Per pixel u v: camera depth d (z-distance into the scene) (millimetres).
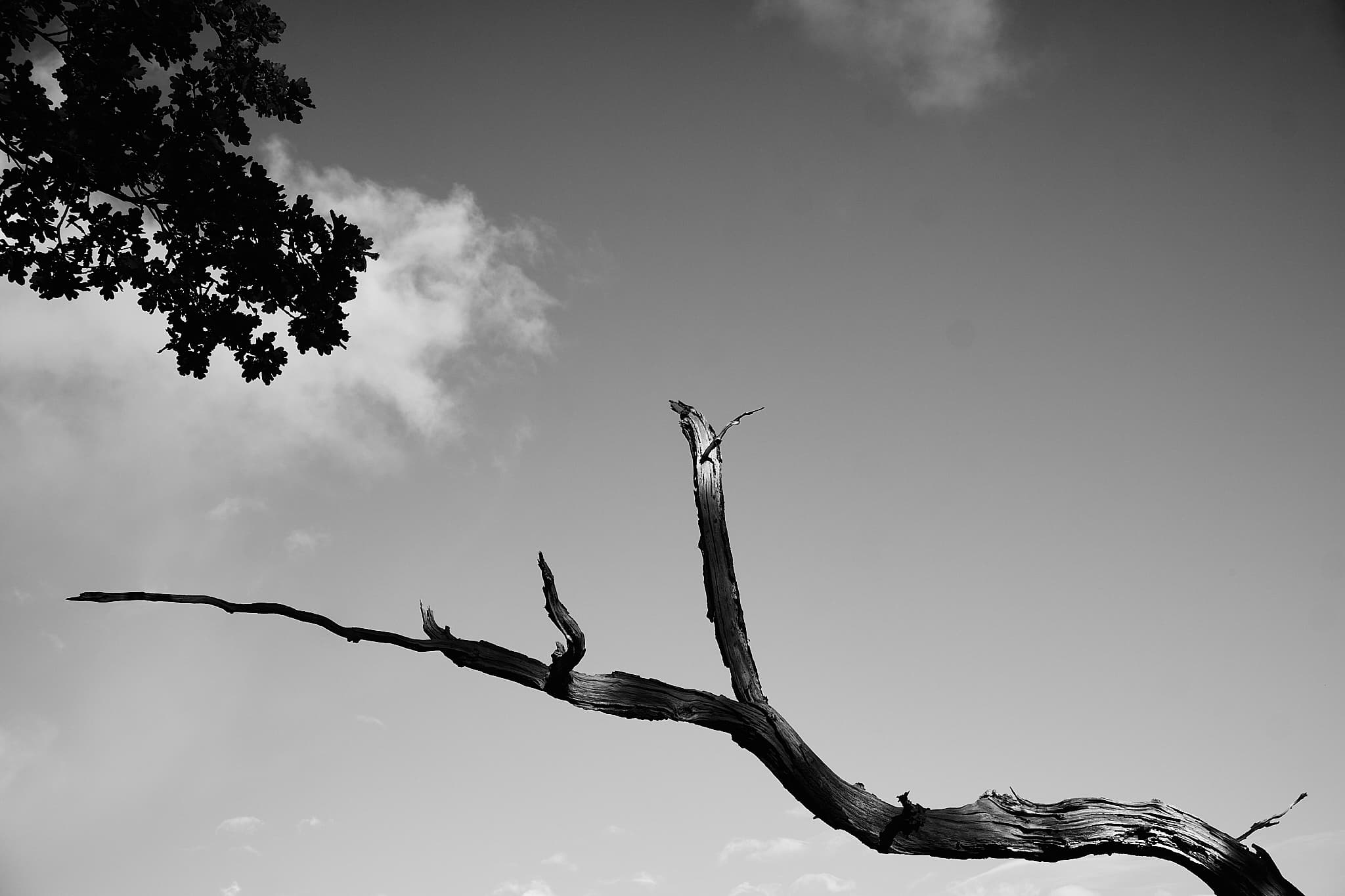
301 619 4152
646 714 4289
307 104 9086
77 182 8328
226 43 8773
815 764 4293
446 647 4254
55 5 8281
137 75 8344
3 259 8195
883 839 4195
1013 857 4180
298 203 8930
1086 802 4258
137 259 8539
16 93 7996
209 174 8594
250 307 8930
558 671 4234
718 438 5078
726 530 4883
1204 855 4141
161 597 4004
